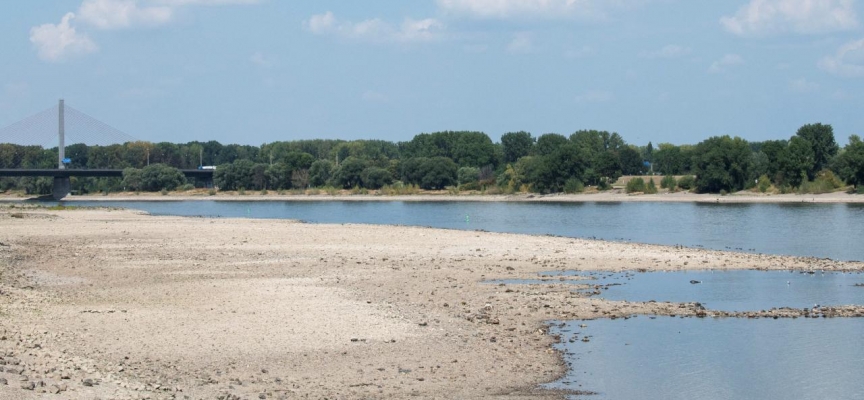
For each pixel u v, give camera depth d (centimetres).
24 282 4750
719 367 3042
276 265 5647
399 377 2805
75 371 2617
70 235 8306
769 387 2820
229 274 5181
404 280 4903
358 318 3656
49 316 3594
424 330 3453
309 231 8700
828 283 4894
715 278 5088
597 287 4712
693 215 12838
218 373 2773
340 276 5062
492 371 2911
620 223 11306
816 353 3241
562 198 19750
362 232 8488
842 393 2767
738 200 17162
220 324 3503
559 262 5794
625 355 3180
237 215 14800
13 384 2352
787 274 5253
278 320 3597
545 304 4100
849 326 3694
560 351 3212
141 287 4584
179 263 5788
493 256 6172
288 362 2944
